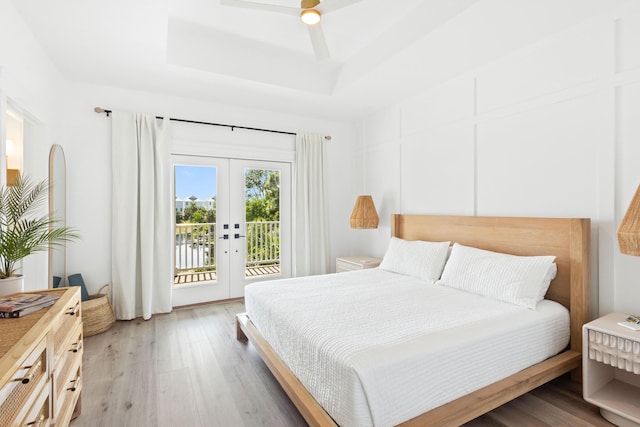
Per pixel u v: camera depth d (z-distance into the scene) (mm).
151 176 3680
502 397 1711
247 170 4434
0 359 993
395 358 1485
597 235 2250
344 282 2961
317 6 2170
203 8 2729
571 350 2209
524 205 2713
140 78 3396
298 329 1908
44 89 2812
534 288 2240
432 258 3098
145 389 2189
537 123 2613
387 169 4340
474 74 3133
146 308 3586
